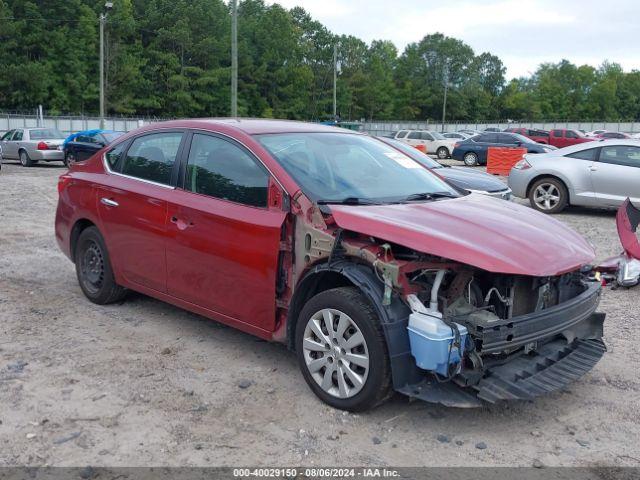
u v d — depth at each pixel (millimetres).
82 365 4730
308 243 4176
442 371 3654
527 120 127000
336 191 4441
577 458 3607
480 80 131125
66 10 70000
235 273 4574
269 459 3518
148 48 79312
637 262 7168
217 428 3842
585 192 12281
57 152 24781
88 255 6141
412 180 5074
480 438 3805
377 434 3805
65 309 6031
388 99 105500
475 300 4066
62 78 69562
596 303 4441
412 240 3781
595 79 135000
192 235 4855
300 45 92375
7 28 64625
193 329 5543
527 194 13008
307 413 4031
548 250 3975
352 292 3943
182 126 5293
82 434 3744
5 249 8633
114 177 5742
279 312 4438
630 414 4148
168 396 4246
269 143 4711
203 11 83188
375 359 3787
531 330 3812
